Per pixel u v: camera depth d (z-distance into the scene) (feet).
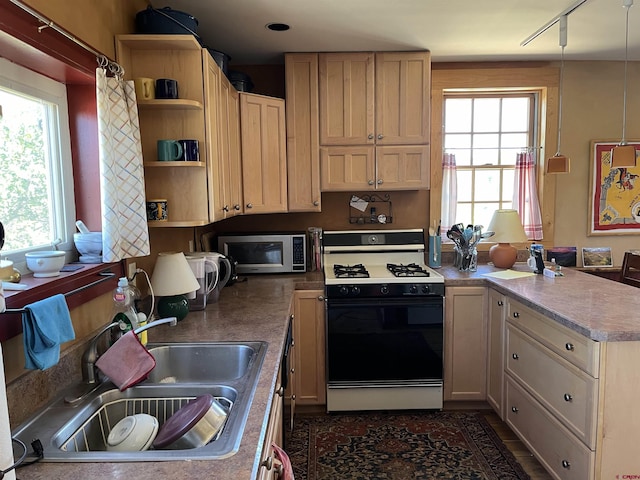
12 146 4.46
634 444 5.94
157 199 6.66
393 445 8.34
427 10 7.84
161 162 6.32
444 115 11.55
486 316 9.38
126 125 5.55
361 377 9.36
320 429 8.93
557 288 8.21
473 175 11.74
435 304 9.21
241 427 3.62
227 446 3.35
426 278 9.23
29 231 4.76
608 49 10.21
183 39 6.14
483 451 8.11
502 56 10.63
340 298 9.25
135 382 4.54
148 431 3.81
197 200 6.72
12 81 4.42
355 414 9.53
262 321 6.77
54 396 4.36
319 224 11.38
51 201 5.17
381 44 9.59
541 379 7.22
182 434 3.71
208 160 6.66
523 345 7.82
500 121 11.63
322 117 10.09
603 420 5.89
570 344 6.38
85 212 5.61
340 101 10.07
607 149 11.37
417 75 10.07
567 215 11.55
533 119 11.60
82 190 5.57
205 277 7.51
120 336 5.06
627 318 6.24
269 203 9.72
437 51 10.13
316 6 7.61
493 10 7.88
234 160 8.59
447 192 11.43
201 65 6.51
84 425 4.05
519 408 8.00
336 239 10.93
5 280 3.94
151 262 7.18
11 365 3.86
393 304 9.21
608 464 5.95
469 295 9.36
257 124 9.32
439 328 9.29
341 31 8.80
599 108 11.29
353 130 10.14
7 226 4.38
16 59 4.44
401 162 10.23
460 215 11.85
